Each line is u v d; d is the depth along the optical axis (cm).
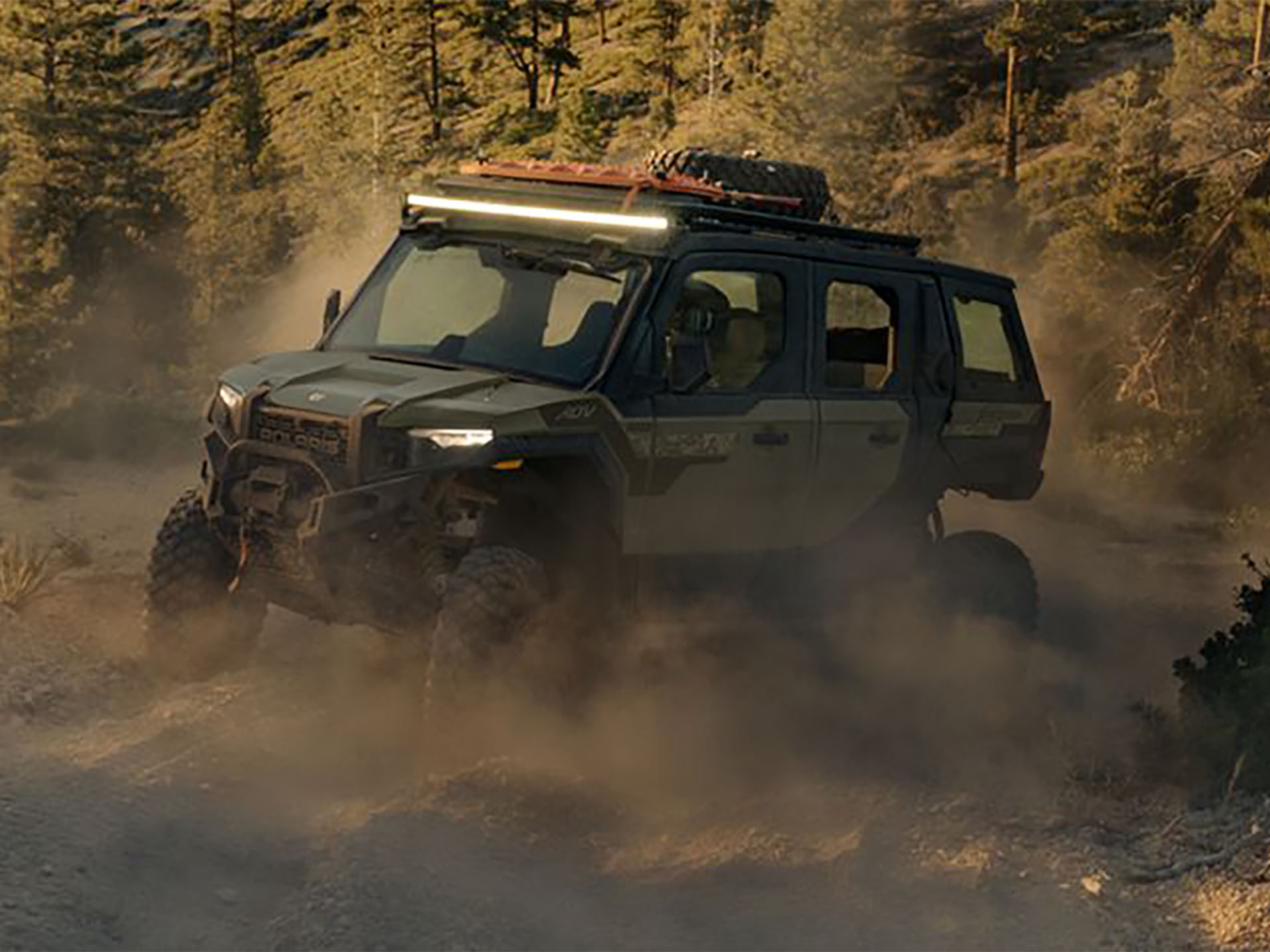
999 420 990
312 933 513
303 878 578
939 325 947
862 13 9931
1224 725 776
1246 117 2928
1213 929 582
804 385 866
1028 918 586
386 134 13700
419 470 707
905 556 964
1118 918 594
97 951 492
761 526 860
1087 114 10200
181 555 820
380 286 862
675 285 795
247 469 765
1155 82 8931
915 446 931
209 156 11025
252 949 513
